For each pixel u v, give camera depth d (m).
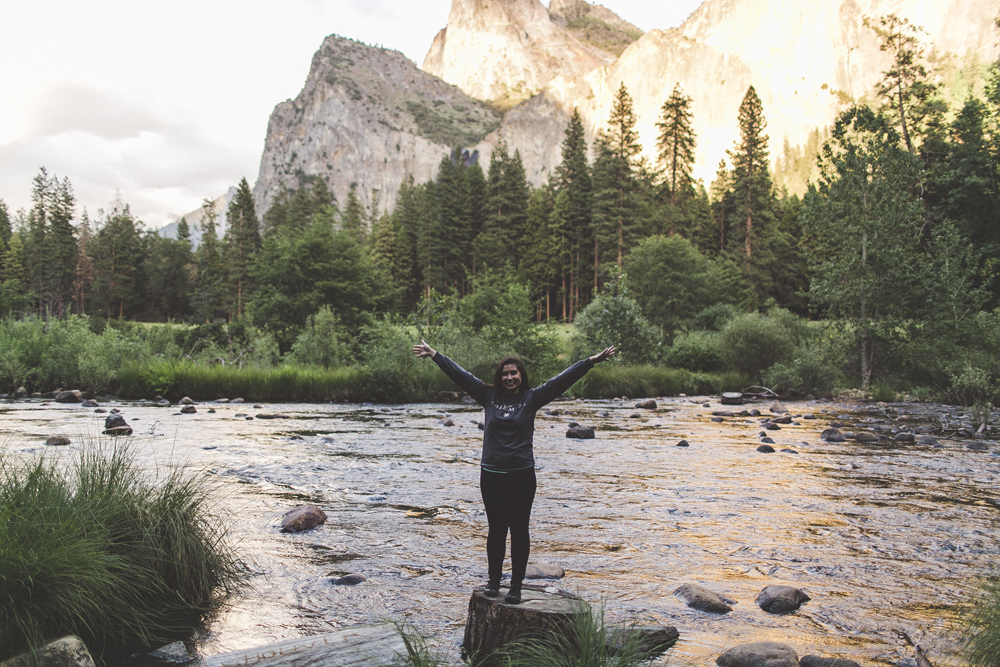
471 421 14.66
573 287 82.44
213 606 4.01
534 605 3.30
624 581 4.56
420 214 106.12
